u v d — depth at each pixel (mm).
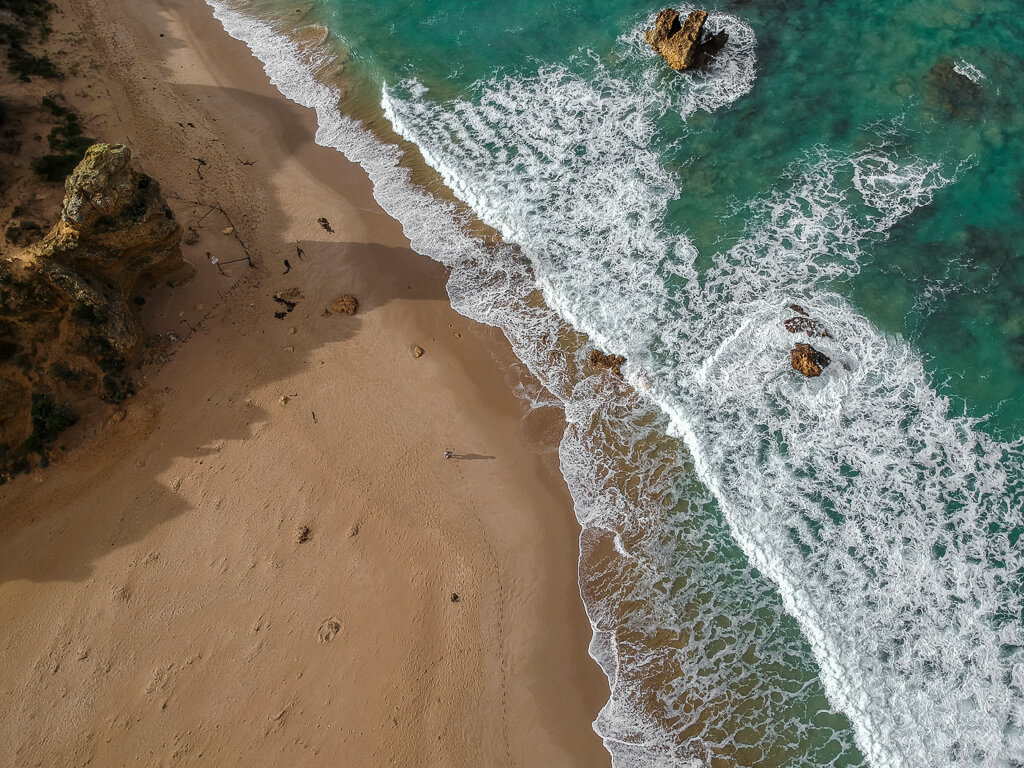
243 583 21688
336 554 22250
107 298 24875
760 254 28391
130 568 21891
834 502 23031
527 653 20906
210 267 28344
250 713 19672
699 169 31172
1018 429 23859
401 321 27656
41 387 23766
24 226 26391
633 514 23406
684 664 20859
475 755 19391
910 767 19078
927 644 20672
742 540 22656
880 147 30594
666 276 28344
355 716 19672
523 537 22859
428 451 24438
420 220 30891
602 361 26391
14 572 21719
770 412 24828
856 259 27812
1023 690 19922
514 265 29422
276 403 25312
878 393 24781
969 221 28219
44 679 20062
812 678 20484
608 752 19578
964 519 22453
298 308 27688
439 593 21672
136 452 24047
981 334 25656
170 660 20406
